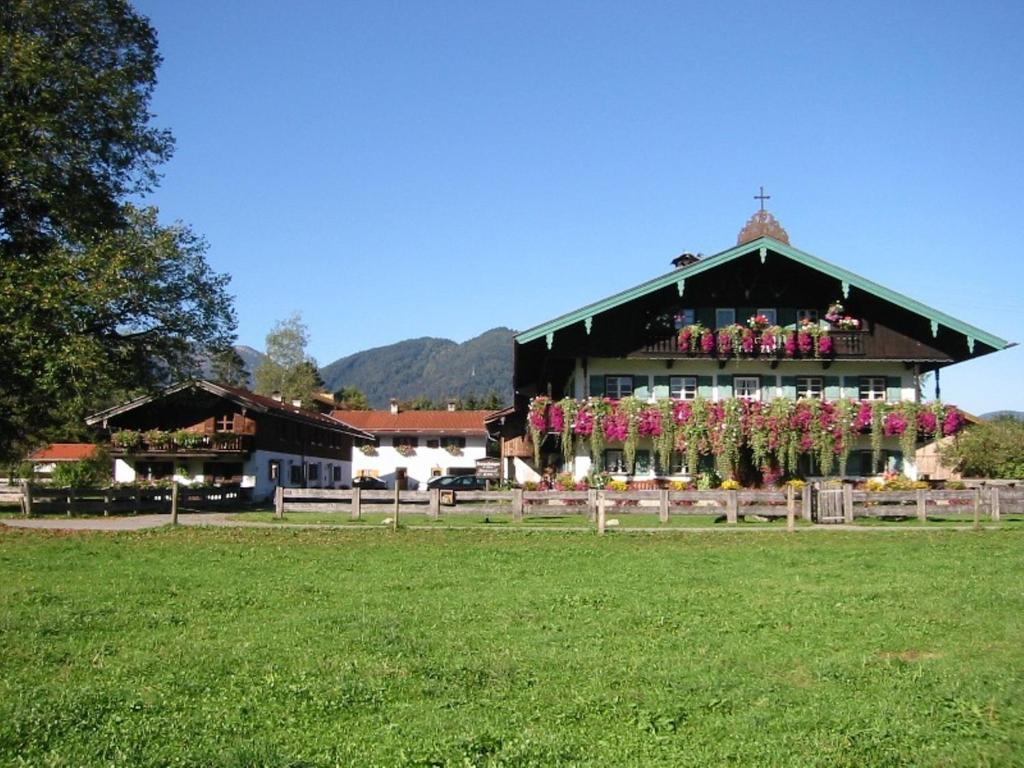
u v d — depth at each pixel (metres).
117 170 37.25
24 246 34.56
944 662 9.56
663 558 18.59
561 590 14.23
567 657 9.71
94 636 10.74
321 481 69.38
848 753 6.92
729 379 39.41
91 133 35.53
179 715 7.72
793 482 33.66
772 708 8.02
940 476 47.72
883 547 20.47
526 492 26.89
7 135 31.25
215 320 40.12
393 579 15.52
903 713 7.83
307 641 10.44
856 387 39.59
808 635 10.87
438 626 11.35
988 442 42.62
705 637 10.74
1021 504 27.52
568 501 28.20
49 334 31.33
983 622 11.53
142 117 37.19
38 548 20.52
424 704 8.10
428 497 27.12
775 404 36.53
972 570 16.45
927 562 17.67
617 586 14.68
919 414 37.28
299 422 61.78
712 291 39.19
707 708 8.06
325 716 7.76
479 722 7.57
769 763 6.76
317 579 15.51
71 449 75.75
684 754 6.92
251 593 13.86
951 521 27.34
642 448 38.03
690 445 36.38
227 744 7.01
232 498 43.78
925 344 38.94
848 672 9.12
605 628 11.24
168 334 38.94
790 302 39.28
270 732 7.36
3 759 6.65
